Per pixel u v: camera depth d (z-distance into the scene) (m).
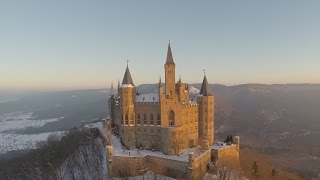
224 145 173.38
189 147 163.62
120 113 166.88
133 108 160.88
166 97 152.88
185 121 159.50
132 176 137.00
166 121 153.62
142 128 159.38
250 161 195.38
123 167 140.62
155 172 135.38
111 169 141.50
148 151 155.25
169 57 154.88
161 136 153.62
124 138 161.75
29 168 191.75
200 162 144.25
